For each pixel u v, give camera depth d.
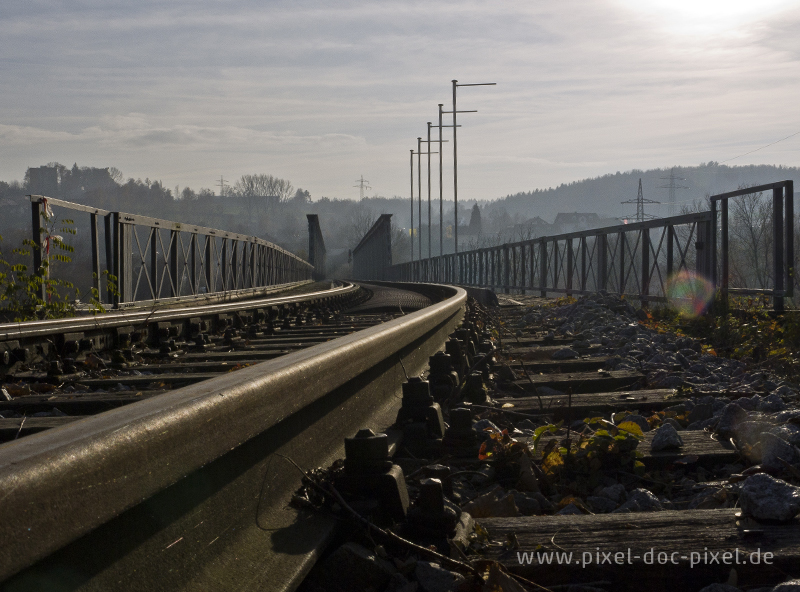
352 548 2.01
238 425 1.87
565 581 2.14
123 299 10.73
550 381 5.89
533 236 175.00
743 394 4.97
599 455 3.40
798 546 2.18
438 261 42.69
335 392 3.05
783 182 8.47
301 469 2.40
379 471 2.29
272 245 26.83
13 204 189.25
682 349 7.66
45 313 7.89
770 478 2.46
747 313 8.76
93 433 1.29
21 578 1.15
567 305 14.08
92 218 9.71
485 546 2.27
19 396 4.90
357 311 16.64
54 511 1.14
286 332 9.91
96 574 1.33
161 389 4.98
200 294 14.84
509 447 3.36
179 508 1.62
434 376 4.41
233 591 1.63
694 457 3.48
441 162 58.69
